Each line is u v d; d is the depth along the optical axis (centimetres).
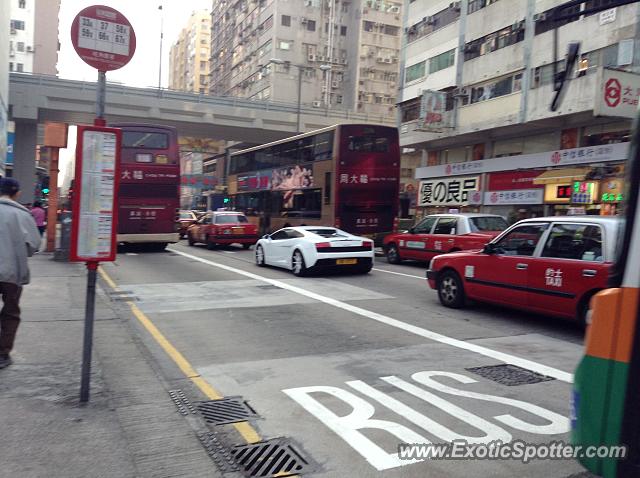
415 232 1591
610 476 250
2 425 384
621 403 246
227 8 8250
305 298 991
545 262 730
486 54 2745
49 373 501
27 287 998
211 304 926
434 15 3222
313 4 6562
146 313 847
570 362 579
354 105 6619
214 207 5975
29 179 4088
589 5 2161
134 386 485
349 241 1302
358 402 457
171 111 3916
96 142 414
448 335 705
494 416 426
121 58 430
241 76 7506
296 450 365
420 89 3341
